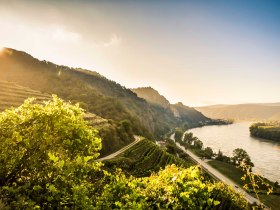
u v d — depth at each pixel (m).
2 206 5.57
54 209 6.49
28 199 6.25
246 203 10.88
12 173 7.58
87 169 7.73
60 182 7.08
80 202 6.45
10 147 7.80
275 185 101.06
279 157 194.25
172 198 7.32
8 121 8.41
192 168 8.64
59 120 8.25
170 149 147.25
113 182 7.57
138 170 72.50
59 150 8.11
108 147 83.81
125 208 6.55
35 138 7.83
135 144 103.00
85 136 8.45
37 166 7.48
